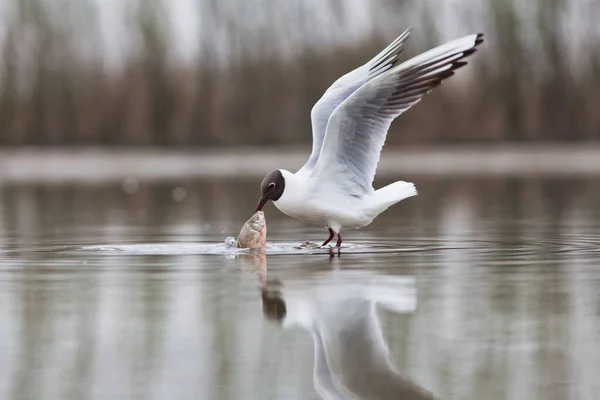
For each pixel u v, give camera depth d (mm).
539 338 7070
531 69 50812
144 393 5926
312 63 49344
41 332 7496
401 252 12312
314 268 10773
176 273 10500
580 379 6070
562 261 11117
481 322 7625
